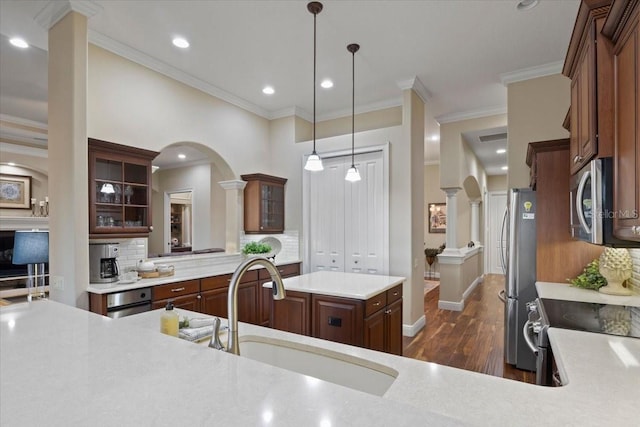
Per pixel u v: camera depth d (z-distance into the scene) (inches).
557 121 147.9
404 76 163.2
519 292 127.6
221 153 182.5
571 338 61.1
